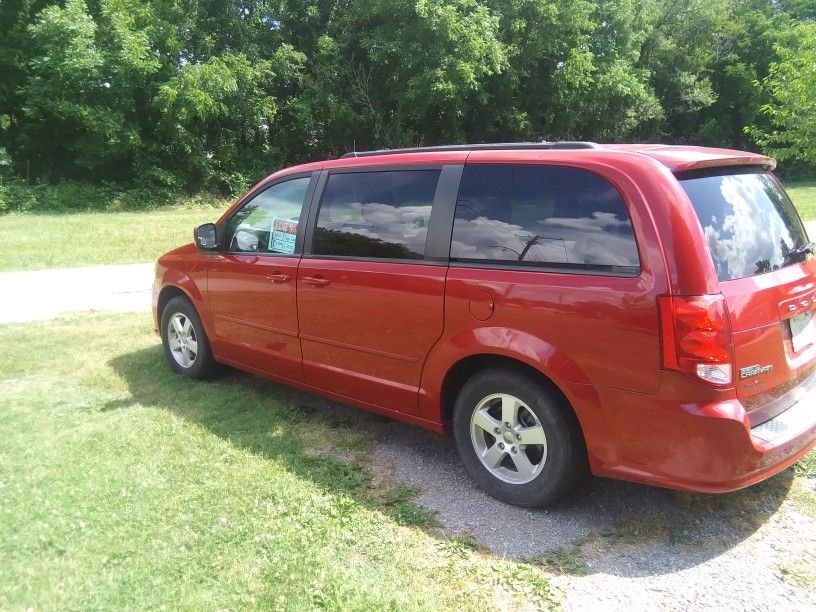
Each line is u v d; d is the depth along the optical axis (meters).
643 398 2.80
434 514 3.25
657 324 2.73
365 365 3.87
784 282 3.05
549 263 3.08
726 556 2.87
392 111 30.72
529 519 3.20
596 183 3.02
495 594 2.65
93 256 12.38
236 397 4.88
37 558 2.85
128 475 3.59
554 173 3.17
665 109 40.91
